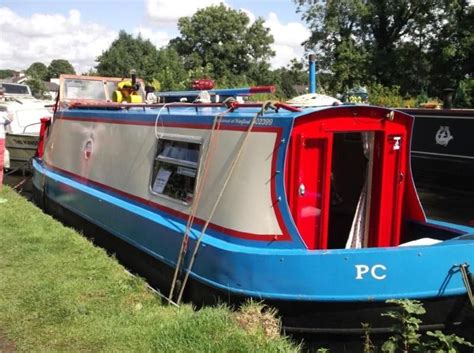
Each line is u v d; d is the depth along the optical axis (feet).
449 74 139.95
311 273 15.70
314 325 16.01
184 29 255.91
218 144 18.60
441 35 139.44
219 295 17.20
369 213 18.54
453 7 136.77
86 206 27.58
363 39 153.89
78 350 15.08
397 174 18.42
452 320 16.42
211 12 253.44
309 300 15.76
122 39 271.08
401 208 18.79
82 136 30.19
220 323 15.65
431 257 15.90
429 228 19.40
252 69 256.93
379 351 15.51
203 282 17.78
